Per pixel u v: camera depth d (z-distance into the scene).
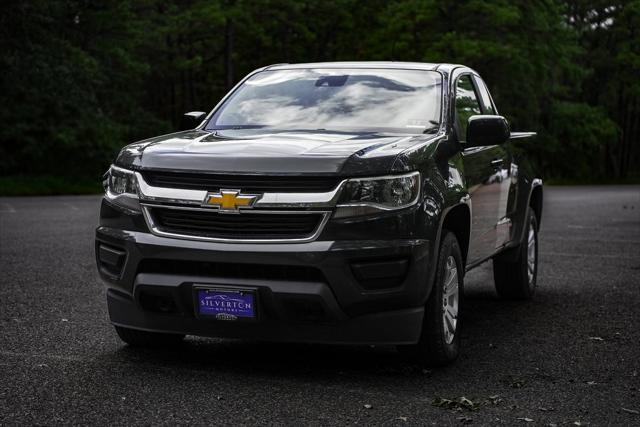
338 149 5.39
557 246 13.66
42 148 37.56
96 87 41.47
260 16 51.81
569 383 5.45
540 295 9.12
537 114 57.44
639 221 19.12
